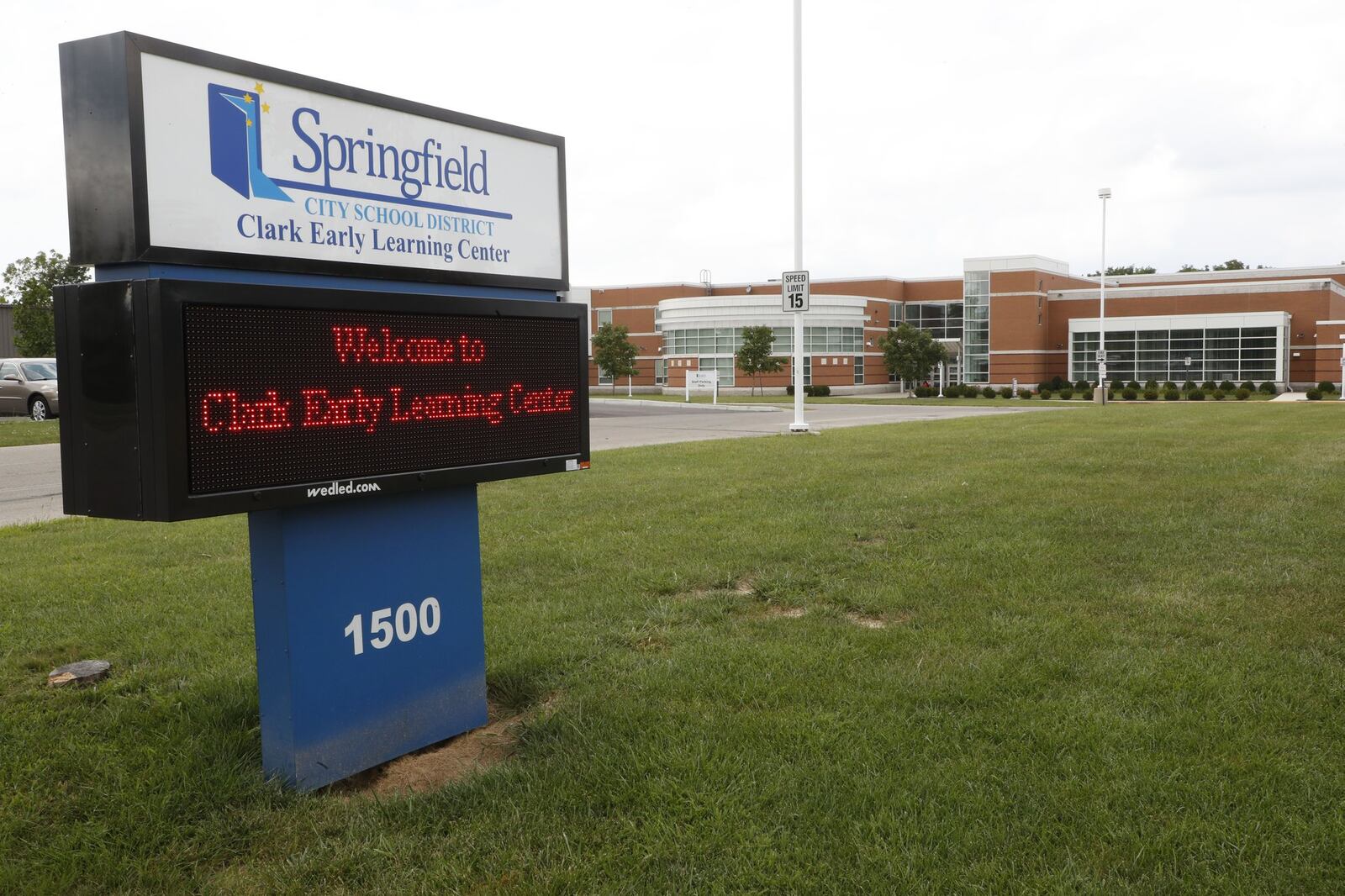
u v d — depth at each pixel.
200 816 3.30
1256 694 4.23
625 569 6.84
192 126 3.13
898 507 9.34
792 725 3.92
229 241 3.24
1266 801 3.25
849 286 71.94
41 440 18.83
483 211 4.14
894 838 3.04
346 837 3.14
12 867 2.94
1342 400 44.19
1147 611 5.60
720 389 64.50
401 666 3.79
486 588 6.35
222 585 6.52
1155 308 63.97
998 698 4.24
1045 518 8.67
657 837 3.09
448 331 3.77
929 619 5.53
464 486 4.04
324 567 3.50
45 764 3.67
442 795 3.40
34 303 43.75
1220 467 12.55
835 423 26.83
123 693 4.51
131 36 2.96
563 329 4.29
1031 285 64.88
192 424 2.96
